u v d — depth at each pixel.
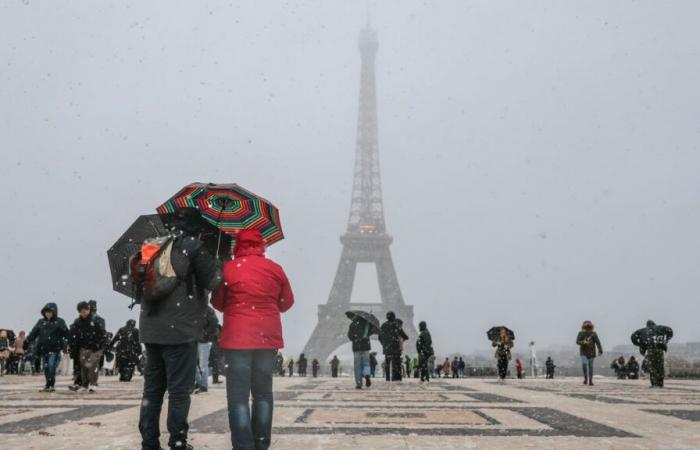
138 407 12.57
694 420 10.40
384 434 8.40
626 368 47.38
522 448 7.28
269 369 6.87
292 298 7.27
